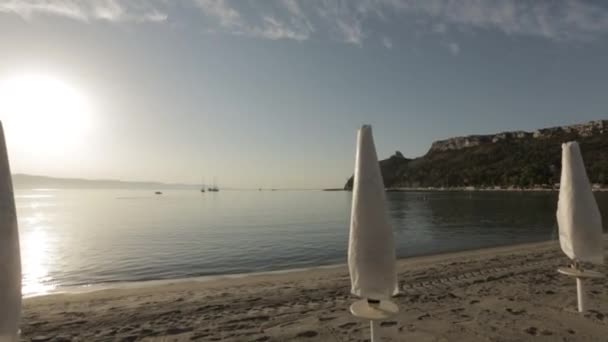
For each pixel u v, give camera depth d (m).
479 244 20.06
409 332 5.18
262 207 71.31
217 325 5.91
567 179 5.20
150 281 11.90
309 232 28.00
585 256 4.99
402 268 11.18
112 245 21.36
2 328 2.26
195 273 13.81
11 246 2.35
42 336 5.60
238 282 10.34
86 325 6.10
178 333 5.59
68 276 13.38
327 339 5.06
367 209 3.12
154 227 32.34
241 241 22.84
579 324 5.20
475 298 6.99
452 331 5.16
